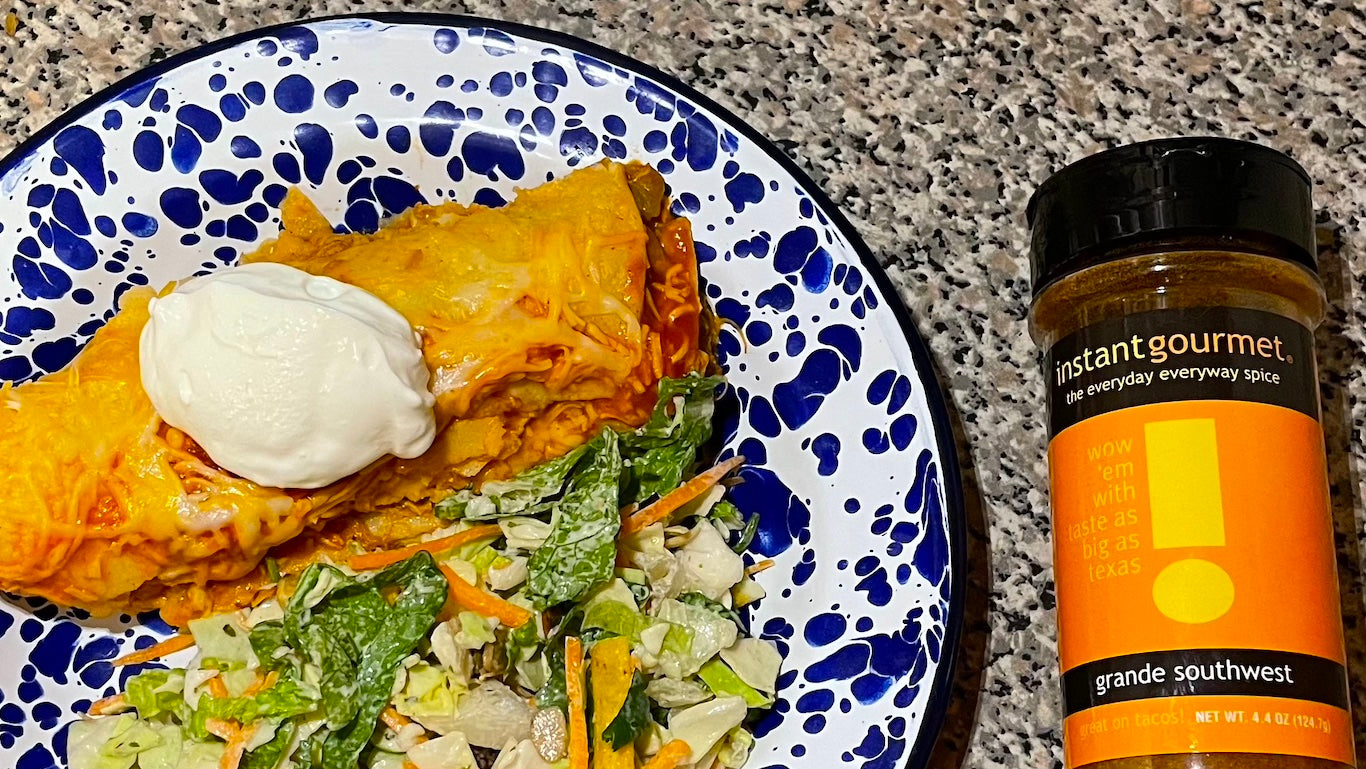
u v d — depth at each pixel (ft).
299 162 1.05
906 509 0.98
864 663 0.98
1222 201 0.87
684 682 0.99
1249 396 0.87
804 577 1.02
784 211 1.03
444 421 0.96
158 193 1.03
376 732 0.98
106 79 1.14
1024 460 1.09
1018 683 1.05
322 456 0.91
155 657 1.03
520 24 1.08
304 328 0.89
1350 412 1.09
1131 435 0.88
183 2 1.15
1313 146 1.14
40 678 1.02
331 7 1.16
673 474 1.03
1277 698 0.85
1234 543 0.86
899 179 1.14
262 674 0.98
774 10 1.17
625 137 1.05
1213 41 1.16
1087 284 0.91
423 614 0.97
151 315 0.91
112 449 0.91
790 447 1.04
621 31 1.16
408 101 1.05
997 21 1.17
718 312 1.05
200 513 0.91
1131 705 0.86
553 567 0.98
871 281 1.01
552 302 0.95
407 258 0.97
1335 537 1.07
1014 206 1.13
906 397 0.99
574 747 0.94
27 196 1.01
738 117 1.11
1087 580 0.89
